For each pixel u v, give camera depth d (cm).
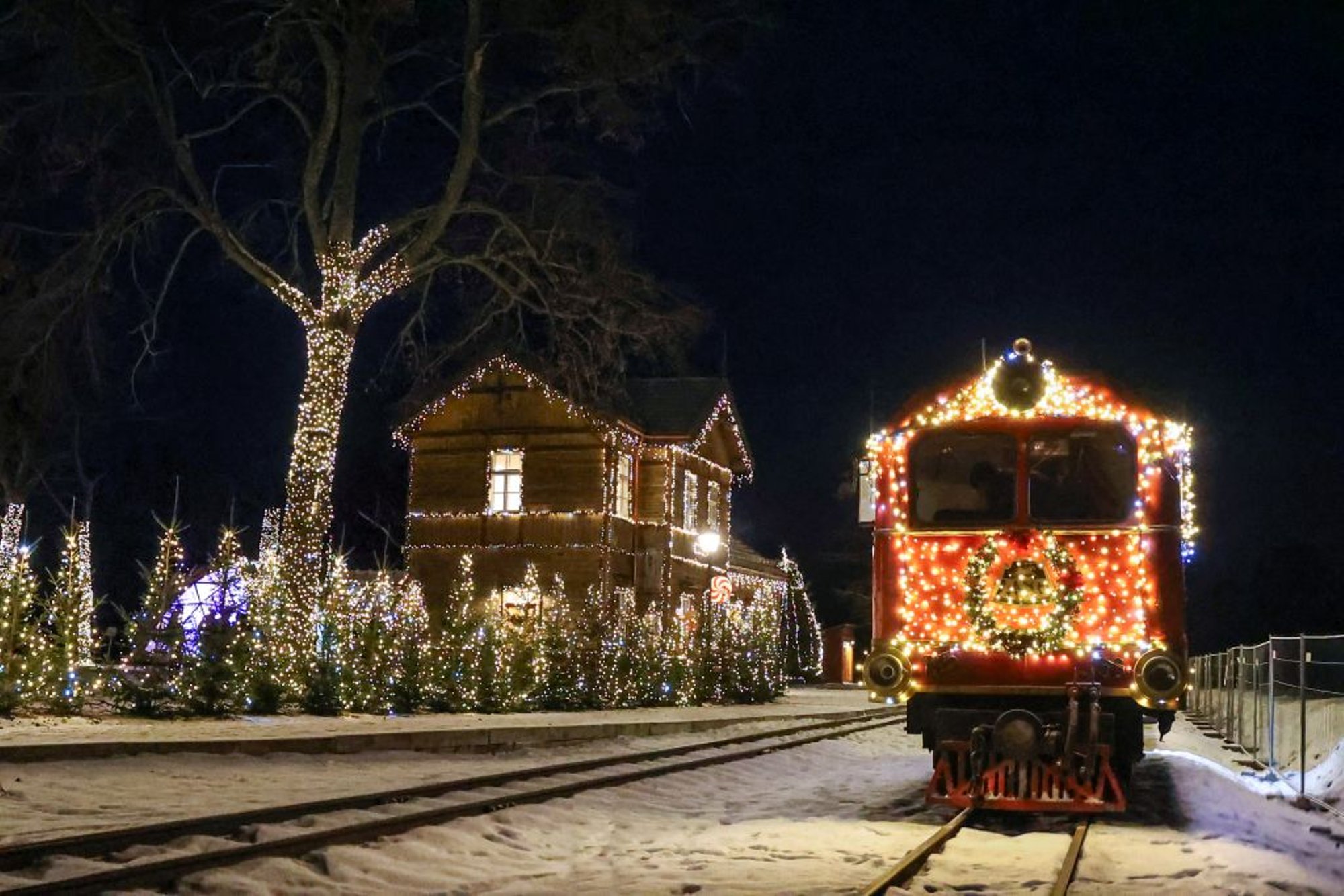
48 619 1898
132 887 804
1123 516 1262
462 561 2792
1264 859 1028
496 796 1265
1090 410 1274
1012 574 1266
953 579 1283
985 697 1273
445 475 4131
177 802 1169
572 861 1027
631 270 2872
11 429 2778
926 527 1294
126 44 2527
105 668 1966
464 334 3050
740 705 3438
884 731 2745
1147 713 1339
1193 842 1106
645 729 2322
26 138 2595
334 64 2653
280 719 2031
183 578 2158
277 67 2680
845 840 1112
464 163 2738
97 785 1255
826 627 6425
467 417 4131
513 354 4053
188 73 2645
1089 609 1250
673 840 1122
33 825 1005
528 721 2250
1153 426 1263
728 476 4881
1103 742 1218
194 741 1484
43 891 750
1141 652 1234
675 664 3219
